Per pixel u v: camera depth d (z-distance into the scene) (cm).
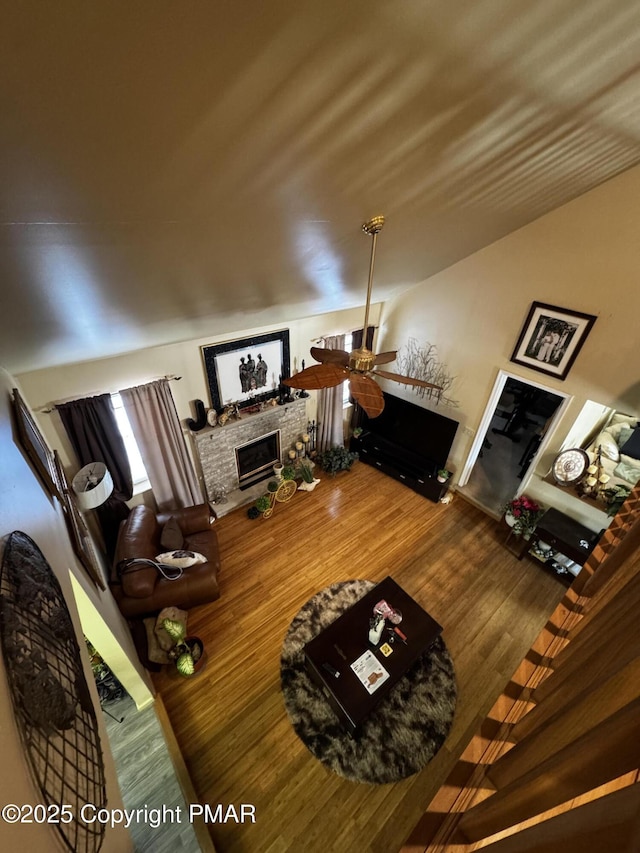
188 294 232
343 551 450
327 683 291
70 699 120
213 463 465
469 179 192
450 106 121
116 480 374
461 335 456
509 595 406
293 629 368
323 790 274
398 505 518
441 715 313
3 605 97
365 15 77
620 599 92
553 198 289
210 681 329
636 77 124
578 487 393
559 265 348
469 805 94
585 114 152
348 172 145
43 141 81
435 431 505
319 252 237
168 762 276
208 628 366
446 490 527
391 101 111
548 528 404
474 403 471
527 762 71
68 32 60
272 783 276
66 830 93
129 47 67
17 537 123
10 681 87
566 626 157
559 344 370
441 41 91
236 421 454
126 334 275
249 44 76
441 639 365
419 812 267
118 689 299
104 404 346
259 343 443
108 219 123
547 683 110
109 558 395
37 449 226
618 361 337
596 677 73
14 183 90
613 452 411
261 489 516
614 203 300
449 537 471
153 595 337
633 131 184
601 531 398
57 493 239
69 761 107
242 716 309
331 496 530
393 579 391
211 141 104
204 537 409
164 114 88
